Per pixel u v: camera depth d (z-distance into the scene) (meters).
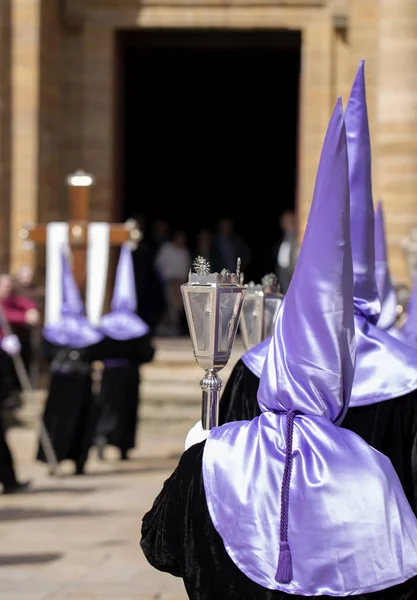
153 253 26.92
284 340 4.43
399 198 20.52
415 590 4.22
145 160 34.72
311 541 4.18
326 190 4.35
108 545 10.88
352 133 5.53
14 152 21.22
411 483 4.86
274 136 34.50
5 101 21.16
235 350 19.78
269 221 35.00
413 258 15.38
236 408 5.23
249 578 4.20
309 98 22.16
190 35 23.16
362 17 21.88
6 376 13.96
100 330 15.98
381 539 4.17
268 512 4.24
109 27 22.42
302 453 4.30
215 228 34.97
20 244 21.17
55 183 22.31
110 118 22.48
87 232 16.58
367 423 4.96
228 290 4.94
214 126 34.50
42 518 12.25
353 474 4.25
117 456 17.08
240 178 34.81
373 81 21.86
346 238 4.34
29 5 21.08
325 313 4.32
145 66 33.69
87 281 16.67
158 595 8.99
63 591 9.09
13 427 19.20
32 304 19.47
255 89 34.09
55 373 15.26
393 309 7.57
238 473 4.32
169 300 26.41
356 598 4.15
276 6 22.20
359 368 5.07
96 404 15.34
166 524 4.42
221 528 4.26
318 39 22.11
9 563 10.12
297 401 4.39
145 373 20.19
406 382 5.01
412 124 20.45
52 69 22.11
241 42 23.14
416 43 20.38
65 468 15.94
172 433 18.91
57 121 22.36
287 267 22.39
